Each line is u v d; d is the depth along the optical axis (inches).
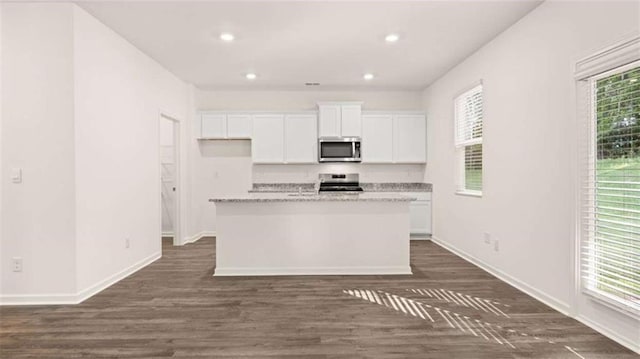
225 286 145.4
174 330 103.7
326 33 154.3
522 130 136.3
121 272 156.6
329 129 249.6
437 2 126.8
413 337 98.5
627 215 93.5
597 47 99.5
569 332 100.8
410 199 163.6
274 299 129.6
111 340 97.7
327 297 131.3
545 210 122.9
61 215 125.7
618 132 96.4
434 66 202.5
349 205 164.2
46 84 124.6
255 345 94.4
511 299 127.3
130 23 143.1
